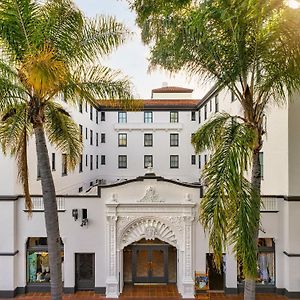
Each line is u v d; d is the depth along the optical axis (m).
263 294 17.16
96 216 17.42
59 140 13.57
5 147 12.24
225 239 8.42
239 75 10.52
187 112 39.22
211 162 9.08
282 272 17.08
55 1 10.62
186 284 16.94
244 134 9.17
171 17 10.79
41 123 11.06
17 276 17.27
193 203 17.20
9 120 11.87
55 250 11.15
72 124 14.06
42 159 11.12
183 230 17.33
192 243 17.27
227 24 9.59
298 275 16.50
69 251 17.36
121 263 17.75
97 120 38.38
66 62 10.80
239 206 8.52
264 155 19.17
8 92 10.95
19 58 10.48
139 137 39.47
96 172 37.91
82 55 11.21
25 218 17.34
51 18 10.47
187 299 16.64
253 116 10.49
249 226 8.50
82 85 11.48
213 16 9.59
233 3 9.16
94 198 17.45
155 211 17.42
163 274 19.00
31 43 10.16
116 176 39.22
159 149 39.25
